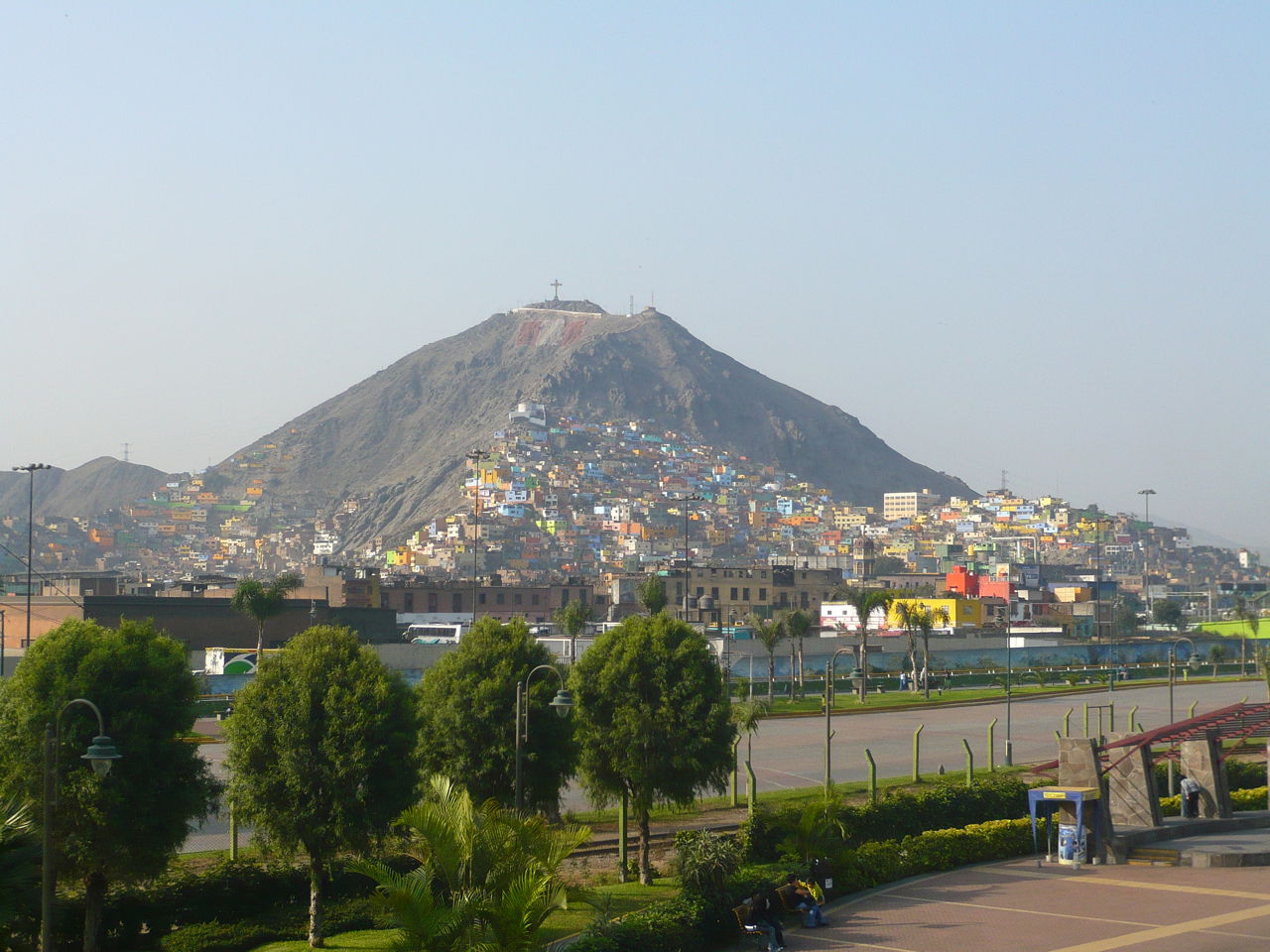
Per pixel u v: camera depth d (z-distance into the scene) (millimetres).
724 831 57594
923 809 54531
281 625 138500
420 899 27328
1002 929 40625
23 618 128625
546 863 30188
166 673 39469
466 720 50312
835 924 41688
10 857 29484
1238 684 143750
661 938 36625
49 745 29016
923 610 146625
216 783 41219
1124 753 59688
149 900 41656
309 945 39406
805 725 100188
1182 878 49031
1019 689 133125
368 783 40531
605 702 50406
